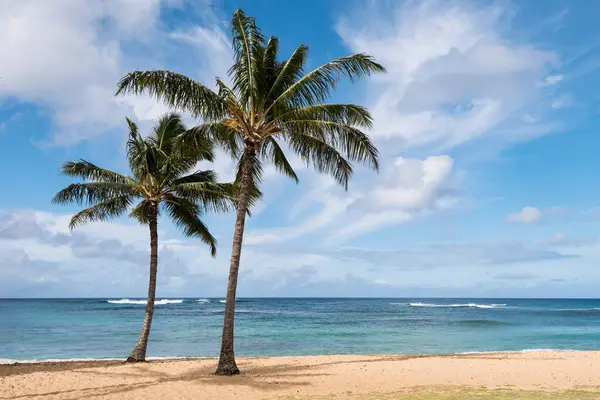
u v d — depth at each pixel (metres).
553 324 46.94
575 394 10.34
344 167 14.74
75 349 25.84
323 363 16.14
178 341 29.81
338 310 84.81
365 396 10.26
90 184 15.23
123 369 14.56
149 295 16.83
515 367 14.91
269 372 13.85
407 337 33.22
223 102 12.58
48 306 97.00
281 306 111.12
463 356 18.94
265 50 13.93
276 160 15.16
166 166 15.68
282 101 13.05
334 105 13.39
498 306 112.69
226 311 13.42
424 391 10.85
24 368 15.10
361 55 12.79
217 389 11.15
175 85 12.15
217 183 15.88
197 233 17.92
